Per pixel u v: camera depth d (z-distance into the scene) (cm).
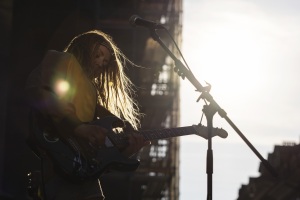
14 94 2281
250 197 2008
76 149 650
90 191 661
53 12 2386
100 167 658
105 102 709
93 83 685
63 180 650
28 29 2352
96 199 663
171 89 2895
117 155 668
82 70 662
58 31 2383
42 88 630
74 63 654
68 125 628
